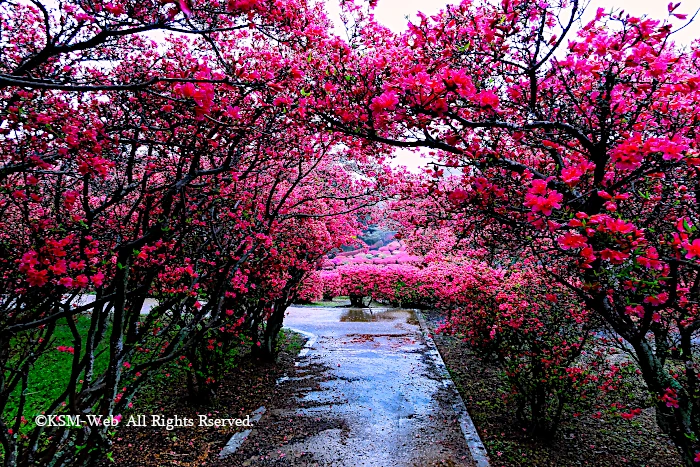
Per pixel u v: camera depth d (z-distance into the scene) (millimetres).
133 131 3303
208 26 2535
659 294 2580
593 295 2846
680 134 2578
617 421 5672
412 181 6156
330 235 8586
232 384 7395
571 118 2988
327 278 18109
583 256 2230
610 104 2611
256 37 4129
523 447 5113
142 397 6406
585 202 2727
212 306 3418
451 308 9641
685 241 2146
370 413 6211
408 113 2865
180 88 2461
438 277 9742
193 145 2990
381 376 8031
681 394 2977
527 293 5246
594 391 5039
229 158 3072
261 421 5914
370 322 14047
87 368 2568
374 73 3266
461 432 5539
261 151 3961
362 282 17359
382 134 3484
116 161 3404
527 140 3305
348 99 3396
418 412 6246
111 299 2697
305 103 3297
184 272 3719
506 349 5770
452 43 3287
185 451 5000
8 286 2621
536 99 3219
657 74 2436
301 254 8453
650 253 2051
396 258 21656
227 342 6633
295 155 4836
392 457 4902
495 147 3250
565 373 4859
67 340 7254
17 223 3193
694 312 3217
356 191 8164
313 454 4969
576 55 2965
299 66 3510
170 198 2994
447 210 3818
